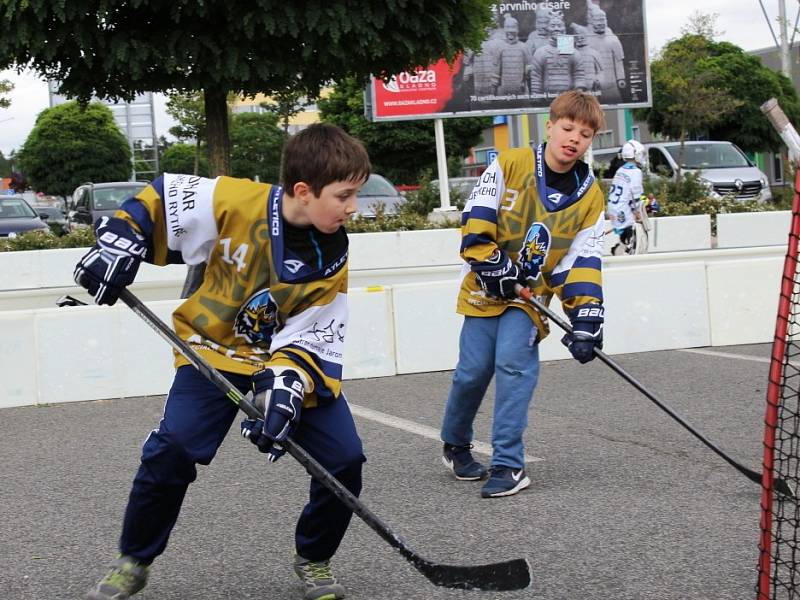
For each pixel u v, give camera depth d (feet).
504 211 15.21
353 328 25.86
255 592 11.35
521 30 62.39
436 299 26.27
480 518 13.97
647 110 101.91
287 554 12.65
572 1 63.36
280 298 10.16
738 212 58.08
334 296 10.36
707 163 70.33
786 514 13.35
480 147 171.73
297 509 14.58
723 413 20.18
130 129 170.91
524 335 15.21
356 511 9.86
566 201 15.08
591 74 63.93
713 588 11.06
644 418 19.99
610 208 44.52
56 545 13.25
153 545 10.39
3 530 13.99
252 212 10.03
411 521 13.93
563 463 16.85
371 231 50.78
